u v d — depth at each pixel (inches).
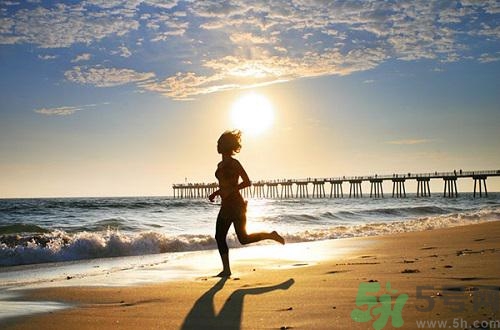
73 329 137.1
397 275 206.2
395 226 700.0
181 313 150.1
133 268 293.1
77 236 442.3
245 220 235.6
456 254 289.7
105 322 143.5
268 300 162.1
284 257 339.9
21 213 1242.0
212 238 470.9
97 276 256.7
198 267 292.5
